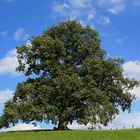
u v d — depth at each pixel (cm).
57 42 9100
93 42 9281
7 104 9100
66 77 8800
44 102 8812
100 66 9012
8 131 8600
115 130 7644
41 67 9225
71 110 8731
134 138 6875
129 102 9375
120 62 9294
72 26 9419
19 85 9169
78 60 9400
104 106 8906
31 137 6844
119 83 9306
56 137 6819
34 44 9250
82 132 7400
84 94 8712
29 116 8719
